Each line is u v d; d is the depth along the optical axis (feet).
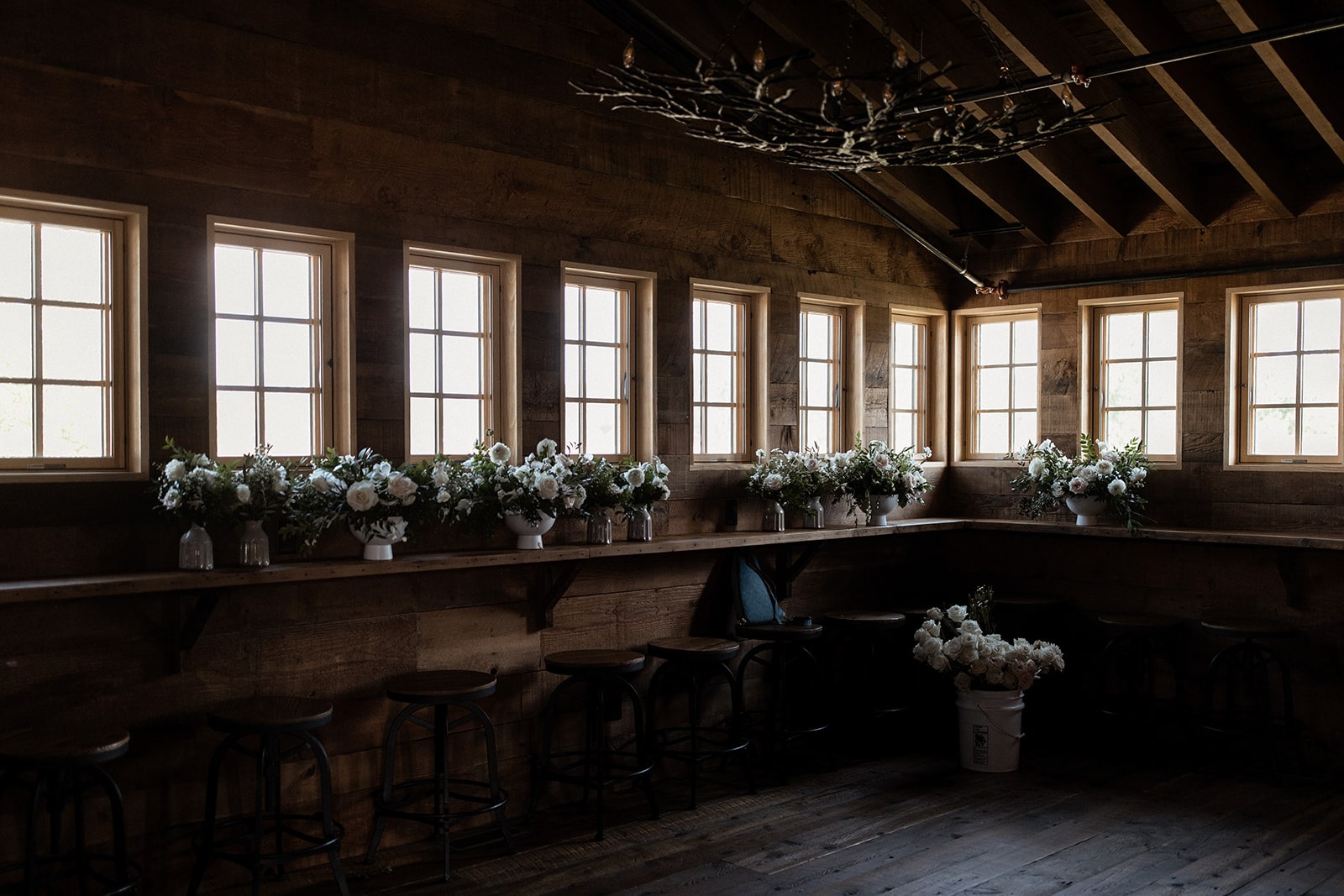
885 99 9.46
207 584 12.57
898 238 22.74
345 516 13.98
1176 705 20.30
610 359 18.15
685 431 18.83
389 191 15.15
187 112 13.37
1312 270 19.26
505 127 16.37
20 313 12.55
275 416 14.46
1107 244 21.67
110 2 12.79
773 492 19.31
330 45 14.57
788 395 20.53
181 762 13.32
